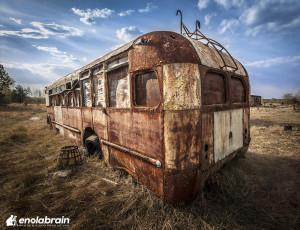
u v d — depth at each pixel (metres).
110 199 2.96
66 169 4.26
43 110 28.39
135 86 2.91
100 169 4.16
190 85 2.39
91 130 5.04
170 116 2.34
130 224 2.44
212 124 2.79
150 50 2.56
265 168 4.28
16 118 17.62
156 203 2.62
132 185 3.21
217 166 2.94
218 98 3.05
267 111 22.77
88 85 4.73
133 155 3.03
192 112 2.42
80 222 2.49
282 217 2.61
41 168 4.50
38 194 3.28
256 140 7.17
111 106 3.68
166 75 2.36
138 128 2.86
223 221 2.46
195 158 2.47
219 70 2.98
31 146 6.59
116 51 3.35
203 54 2.71
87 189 3.33
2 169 4.50
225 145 3.19
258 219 2.56
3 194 3.33
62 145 6.45
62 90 7.05
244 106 4.00
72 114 6.19
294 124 11.38
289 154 5.30
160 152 2.45
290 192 3.24
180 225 2.33
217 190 3.12
